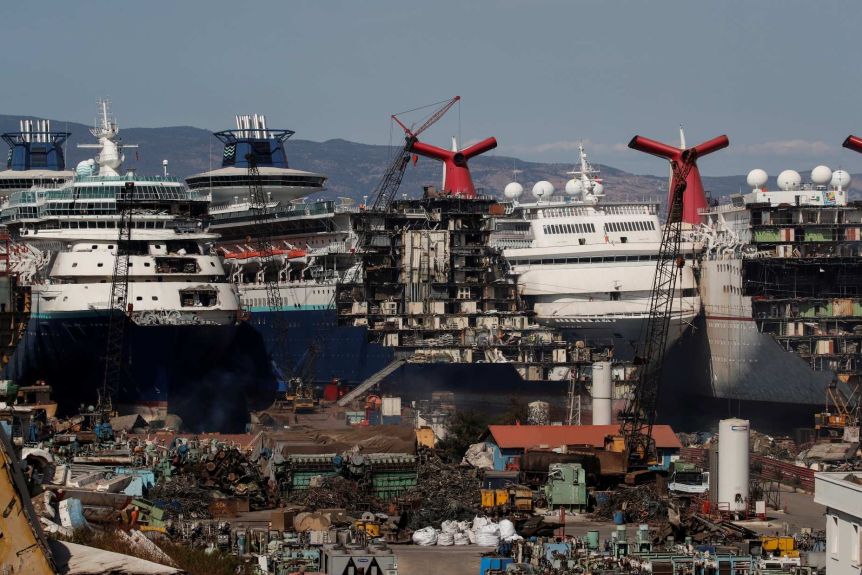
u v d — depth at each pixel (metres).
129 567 54.22
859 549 88.62
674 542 143.62
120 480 125.12
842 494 90.31
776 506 180.62
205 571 88.38
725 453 174.62
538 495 178.50
